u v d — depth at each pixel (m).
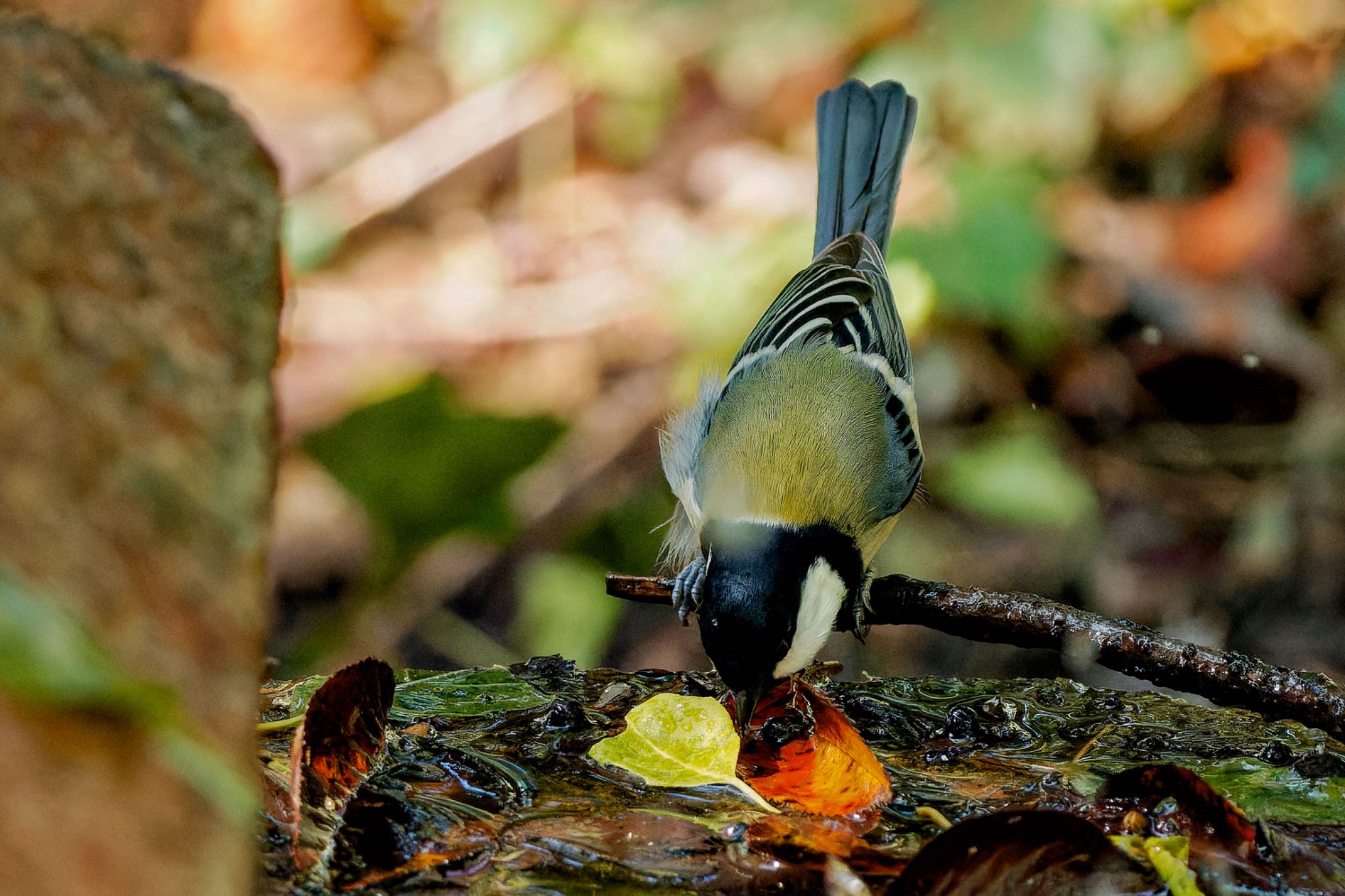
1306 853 4.47
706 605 6.19
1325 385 12.29
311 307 13.14
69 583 2.50
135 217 2.92
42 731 2.32
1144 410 12.41
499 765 5.21
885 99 10.01
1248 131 13.75
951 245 11.55
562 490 11.02
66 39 3.02
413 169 14.34
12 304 2.67
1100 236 13.17
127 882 2.36
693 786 5.06
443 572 10.48
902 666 10.11
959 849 3.99
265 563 2.92
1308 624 10.62
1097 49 12.91
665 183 14.47
